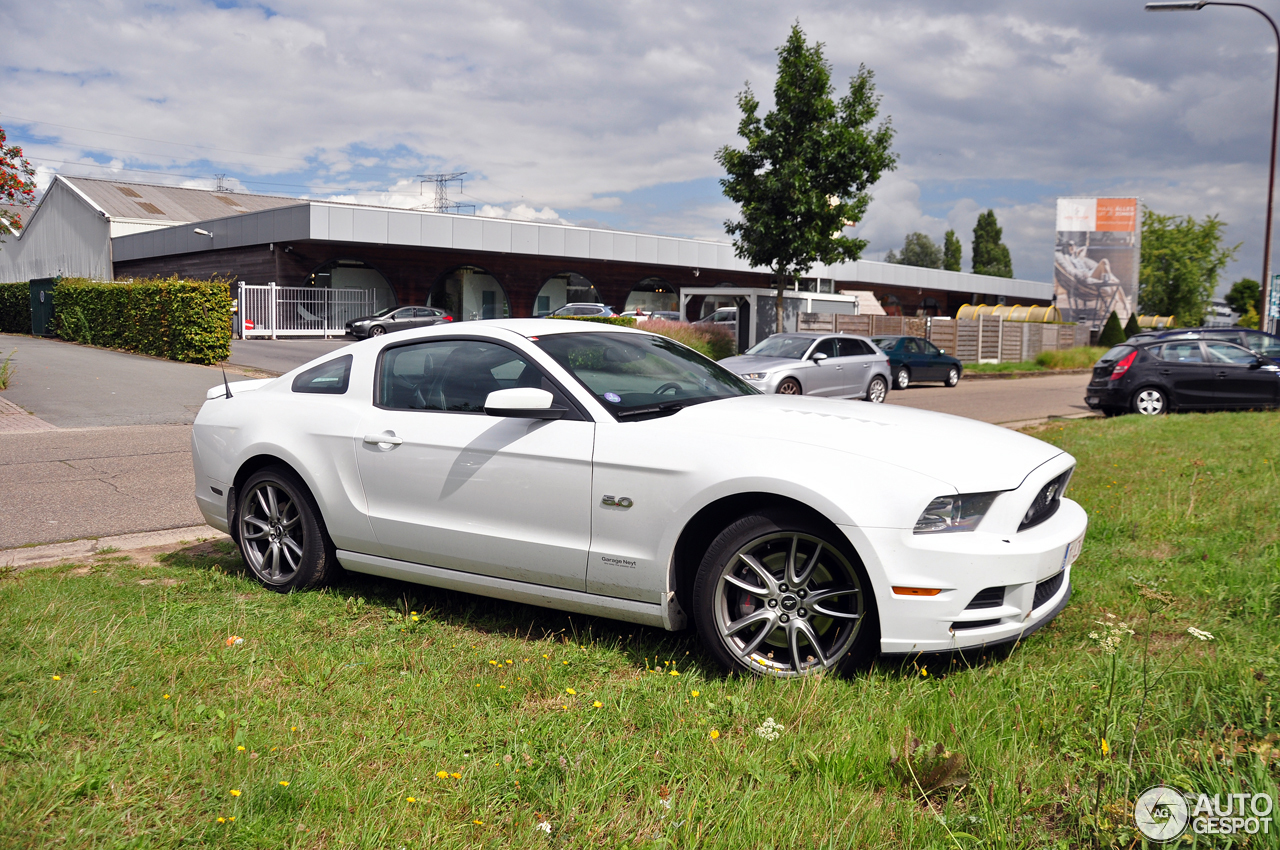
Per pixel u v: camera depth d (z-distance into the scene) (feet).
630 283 140.87
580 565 11.89
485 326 14.02
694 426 11.64
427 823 7.59
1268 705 8.97
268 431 15.16
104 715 9.68
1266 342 46.65
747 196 69.56
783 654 11.14
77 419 38.06
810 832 7.50
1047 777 8.22
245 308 102.99
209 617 13.25
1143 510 18.85
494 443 12.60
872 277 170.19
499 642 12.42
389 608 14.03
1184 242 201.36
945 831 7.49
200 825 7.56
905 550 10.11
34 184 50.42
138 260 135.64
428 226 111.96
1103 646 10.34
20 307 103.04
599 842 7.45
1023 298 212.43
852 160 67.56
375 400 14.39
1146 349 45.06
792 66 67.00
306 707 10.07
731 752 8.82
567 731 9.43
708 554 11.01
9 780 8.12
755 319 83.66
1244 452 27.32
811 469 10.55
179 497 23.73
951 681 10.27
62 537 19.56
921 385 79.61
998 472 10.77
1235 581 13.71
